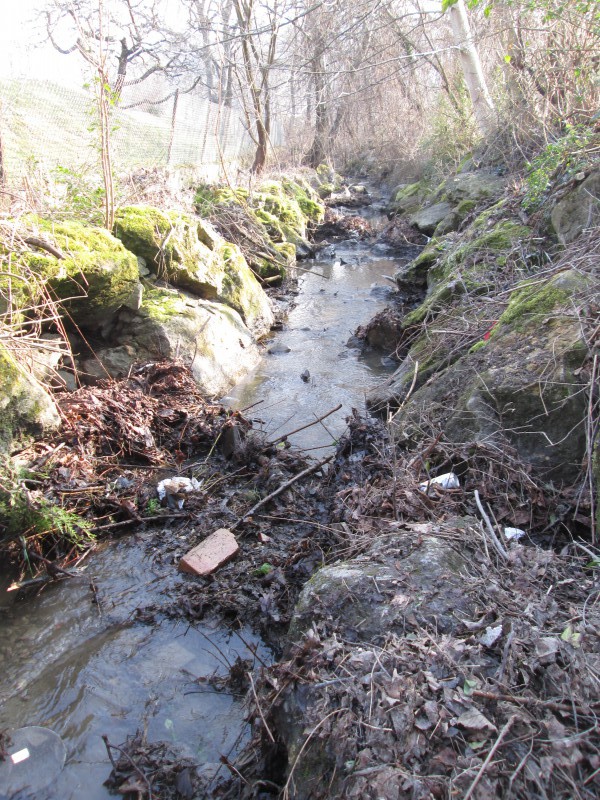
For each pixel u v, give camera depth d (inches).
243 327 279.4
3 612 127.2
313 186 772.0
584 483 122.2
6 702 106.7
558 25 299.9
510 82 369.4
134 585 135.0
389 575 96.6
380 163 904.3
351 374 258.8
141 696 108.5
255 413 223.5
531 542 118.8
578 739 67.3
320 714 77.4
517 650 78.7
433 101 719.1
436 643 81.4
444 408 165.6
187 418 200.7
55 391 189.9
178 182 396.2
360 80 826.2
